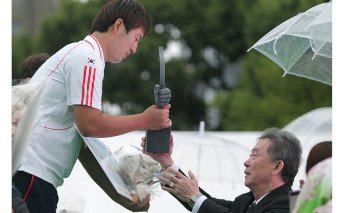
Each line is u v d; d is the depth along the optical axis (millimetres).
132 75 55938
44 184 8906
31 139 8891
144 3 60312
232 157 15398
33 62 10969
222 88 62719
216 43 61719
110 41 9227
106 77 55875
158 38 58500
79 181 13984
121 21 9211
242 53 62062
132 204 9727
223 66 62438
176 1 60438
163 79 9297
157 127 9328
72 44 9195
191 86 60312
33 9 79500
